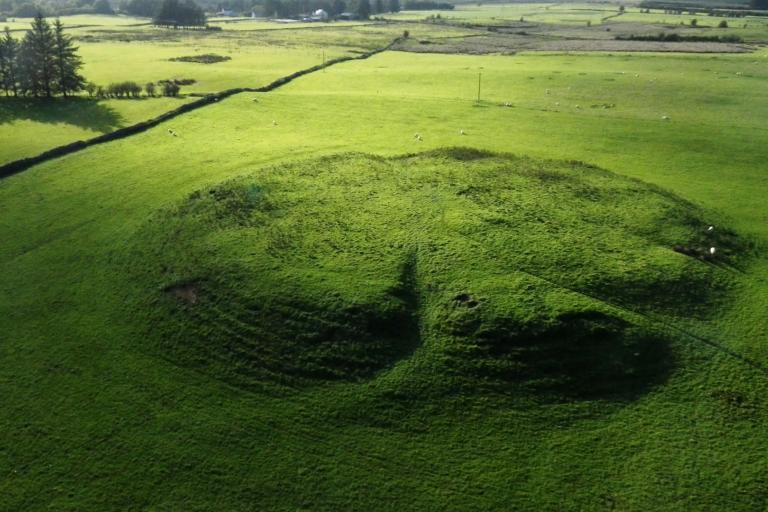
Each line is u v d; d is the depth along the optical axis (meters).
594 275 32.69
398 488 23.89
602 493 23.34
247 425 26.72
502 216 38.47
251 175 47.19
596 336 29.03
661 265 33.97
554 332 29.02
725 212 43.22
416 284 32.75
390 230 37.34
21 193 49.50
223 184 45.75
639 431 25.61
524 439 25.50
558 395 27.16
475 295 31.08
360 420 26.61
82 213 45.69
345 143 59.31
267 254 35.53
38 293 36.19
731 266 35.81
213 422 26.94
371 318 30.20
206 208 42.31
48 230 43.47
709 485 23.39
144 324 32.81
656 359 28.66
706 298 32.41
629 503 22.94
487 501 23.28
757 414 26.12
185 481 24.44
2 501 23.78
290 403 27.64
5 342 32.12
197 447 25.83
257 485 24.16
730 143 58.47
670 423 25.86
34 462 25.39
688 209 41.62
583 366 28.06
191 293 34.00
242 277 33.88
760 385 27.36
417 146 57.81
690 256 35.66
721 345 29.53
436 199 41.34
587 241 35.97
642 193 43.03
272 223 39.00
